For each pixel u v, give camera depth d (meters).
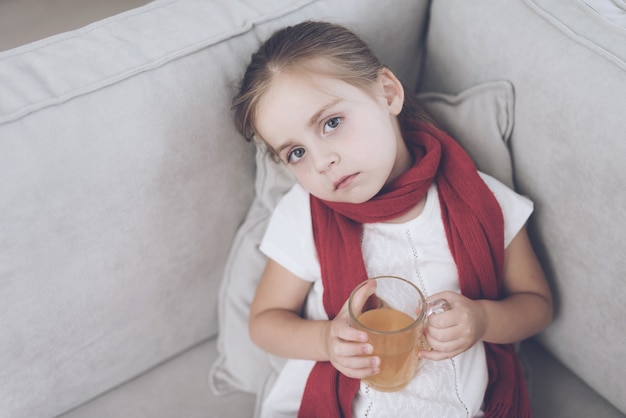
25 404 0.96
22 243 0.83
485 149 0.99
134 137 0.86
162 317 1.06
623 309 0.87
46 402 0.98
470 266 0.91
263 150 1.00
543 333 1.05
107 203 0.88
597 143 0.83
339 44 0.89
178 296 1.06
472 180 0.92
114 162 0.86
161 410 1.06
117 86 0.84
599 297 0.91
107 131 0.84
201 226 1.02
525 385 0.97
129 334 1.03
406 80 1.17
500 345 0.96
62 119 0.81
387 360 0.76
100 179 0.86
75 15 1.15
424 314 0.73
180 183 0.94
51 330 0.92
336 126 0.85
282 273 0.98
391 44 1.08
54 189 0.83
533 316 0.93
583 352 0.98
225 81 0.92
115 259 0.94
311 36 0.88
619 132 0.80
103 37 0.88
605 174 0.83
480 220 0.91
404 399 0.88
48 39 0.88
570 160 0.88
